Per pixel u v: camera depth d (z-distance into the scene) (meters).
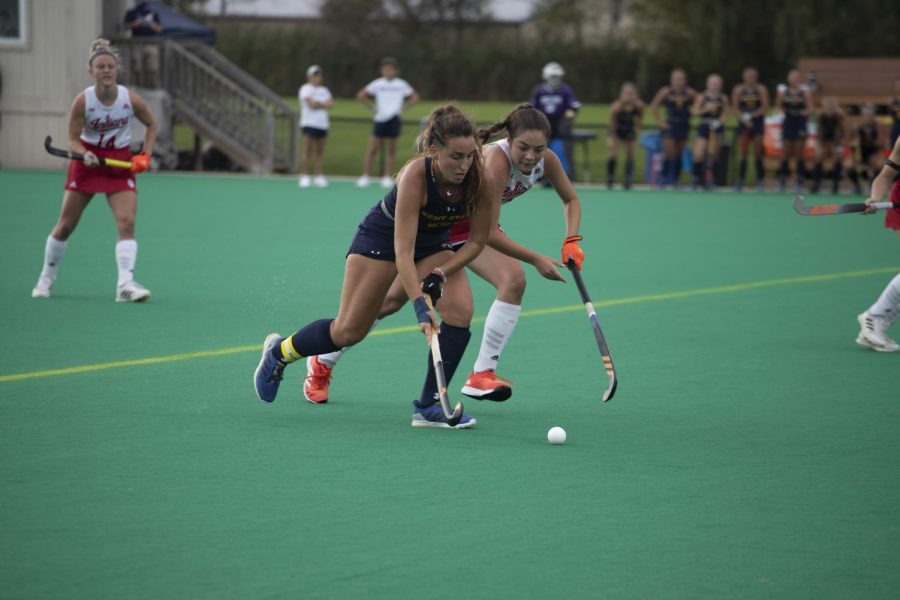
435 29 153.62
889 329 26.92
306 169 66.38
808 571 12.05
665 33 138.38
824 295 31.89
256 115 74.75
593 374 21.61
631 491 14.62
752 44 135.25
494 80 139.38
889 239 46.66
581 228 48.59
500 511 13.77
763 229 49.78
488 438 17.08
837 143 68.62
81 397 19.06
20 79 68.50
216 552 12.28
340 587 11.42
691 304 30.02
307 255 37.53
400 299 18.22
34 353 22.39
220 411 18.34
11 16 68.06
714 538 12.97
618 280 34.16
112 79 27.22
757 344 24.75
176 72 73.62
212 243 40.09
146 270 33.72
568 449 16.56
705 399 19.81
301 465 15.48
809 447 16.83
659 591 11.49
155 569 11.80
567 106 71.19
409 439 16.91
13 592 11.20
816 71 75.50
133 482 14.60
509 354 23.33
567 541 12.80
